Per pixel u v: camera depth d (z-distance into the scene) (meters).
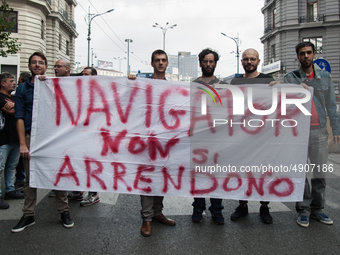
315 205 3.14
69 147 3.07
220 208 3.14
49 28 25.38
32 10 21.86
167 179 3.04
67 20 29.59
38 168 3.04
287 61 26.48
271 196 3.02
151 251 2.53
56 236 2.79
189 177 3.04
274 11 28.80
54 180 3.05
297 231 2.92
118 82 3.10
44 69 3.17
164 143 3.05
